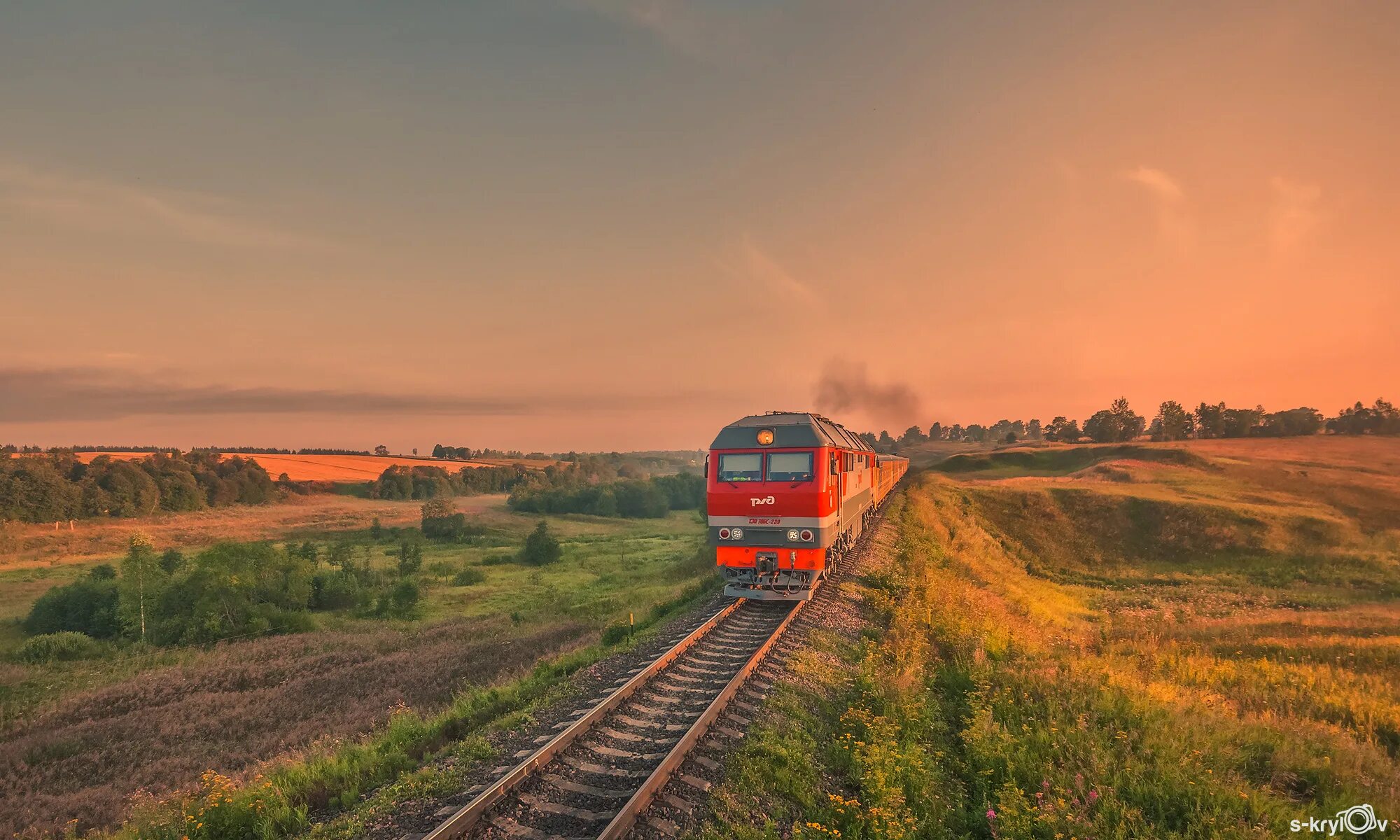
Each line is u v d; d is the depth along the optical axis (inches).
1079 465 3531.0
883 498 1556.3
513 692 480.1
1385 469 2888.8
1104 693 456.4
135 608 1504.7
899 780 319.6
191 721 850.8
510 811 276.5
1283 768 355.3
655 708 390.0
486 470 6870.1
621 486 4813.0
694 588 850.1
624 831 257.8
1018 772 343.3
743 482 648.4
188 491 4377.5
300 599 1658.5
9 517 3334.2
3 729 898.1
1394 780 351.6
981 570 1179.3
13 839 525.7
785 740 354.0
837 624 601.3
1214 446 3850.9
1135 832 281.6
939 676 501.0
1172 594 1391.5
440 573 2337.6
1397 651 791.1
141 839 333.7
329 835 281.1
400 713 490.3
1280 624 1005.8
